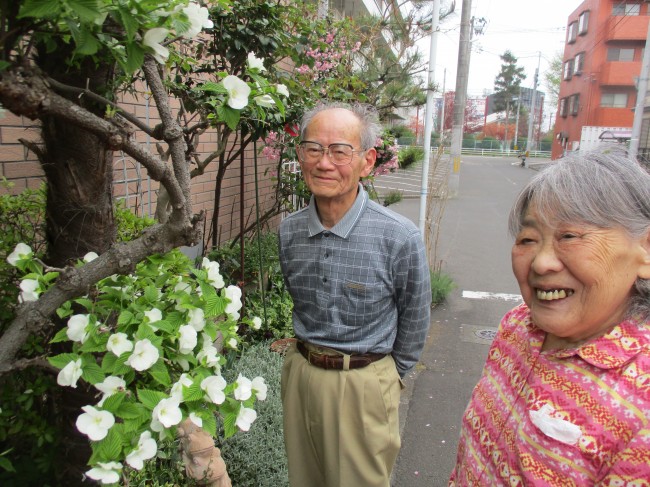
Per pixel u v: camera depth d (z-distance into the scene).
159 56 1.05
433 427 3.32
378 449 1.91
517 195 1.14
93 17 0.84
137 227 2.35
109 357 1.22
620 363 0.95
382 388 1.92
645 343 0.97
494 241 9.83
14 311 1.57
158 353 1.24
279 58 4.02
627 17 31.91
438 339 4.83
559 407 0.99
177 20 1.01
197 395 1.23
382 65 6.23
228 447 2.46
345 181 1.82
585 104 34.81
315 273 1.94
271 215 5.01
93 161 1.54
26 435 1.70
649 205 0.96
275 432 2.66
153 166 1.12
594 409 0.95
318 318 1.94
